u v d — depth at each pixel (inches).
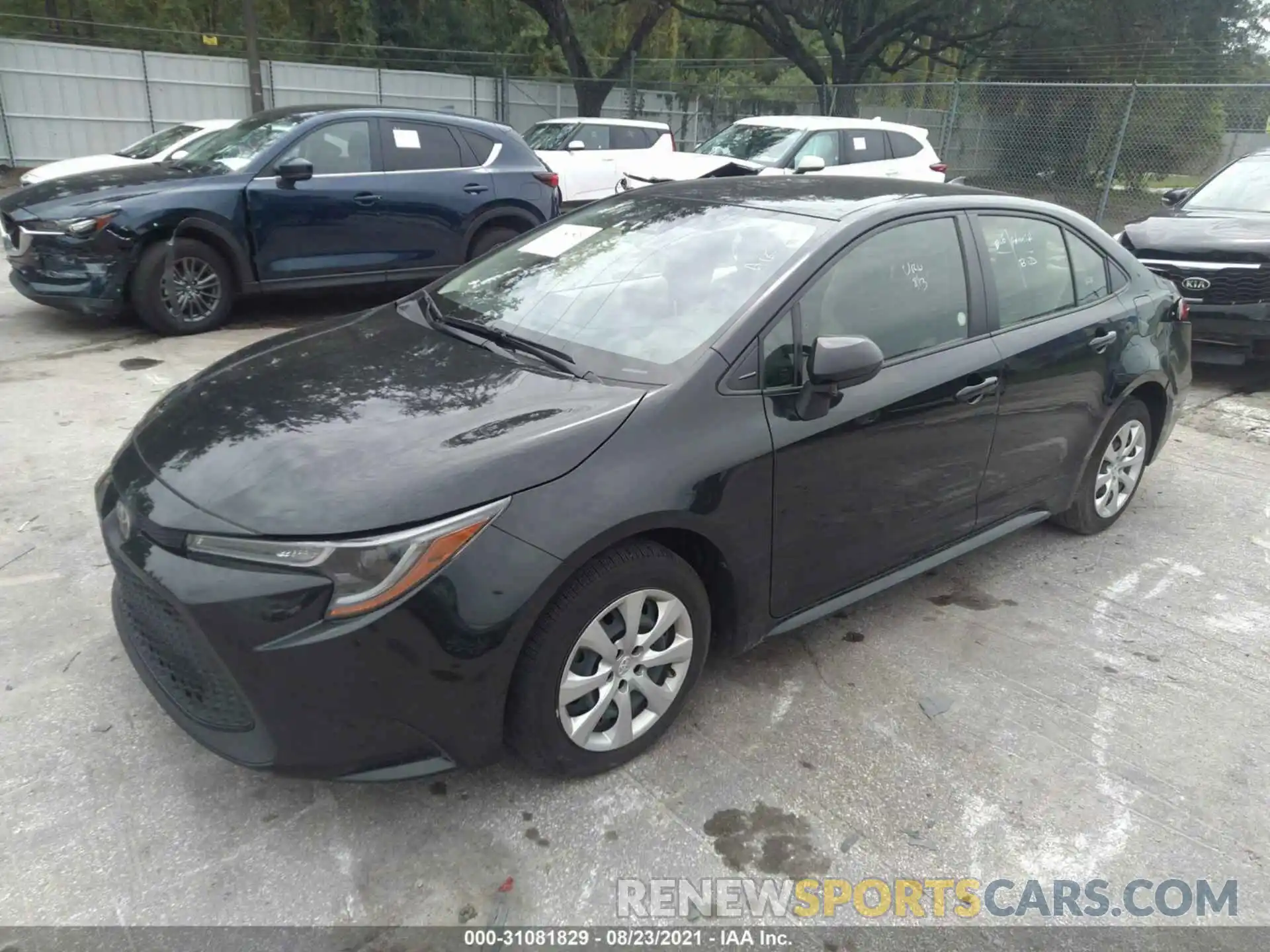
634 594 101.0
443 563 87.4
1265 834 103.1
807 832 100.2
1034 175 607.8
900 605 148.6
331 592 84.8
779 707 120.8
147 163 330.6
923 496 131.3
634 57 923.4
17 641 125.8
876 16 972.6
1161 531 179.9
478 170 329.7
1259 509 191.6
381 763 91.0
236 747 91.8
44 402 216.7
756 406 109.0
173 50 888.9
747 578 112.0
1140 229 292.0
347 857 94.1
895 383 122.9
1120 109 565.6
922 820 102.7
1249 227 276.1
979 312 137.3
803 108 812.0
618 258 130.5
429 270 323.0
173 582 87.9
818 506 116.6
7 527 156.3
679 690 110.3
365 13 959.0
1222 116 544.7
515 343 118.9
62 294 266.4
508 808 101.4
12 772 102.6
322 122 299.4
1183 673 133.1
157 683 99.7
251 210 283.0
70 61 710.5
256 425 101.7
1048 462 152.8
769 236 124.3
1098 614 148.3
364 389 108.3
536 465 93.4
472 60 993.5
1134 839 101.7
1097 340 154.6
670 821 100.7
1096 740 117.4
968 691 126.2
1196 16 869.2
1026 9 899.4
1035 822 103.2
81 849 93.3
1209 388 282.2
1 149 703.1
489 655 90.0
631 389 105.4
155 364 252.4
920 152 488.4
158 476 97.9
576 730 101.0
